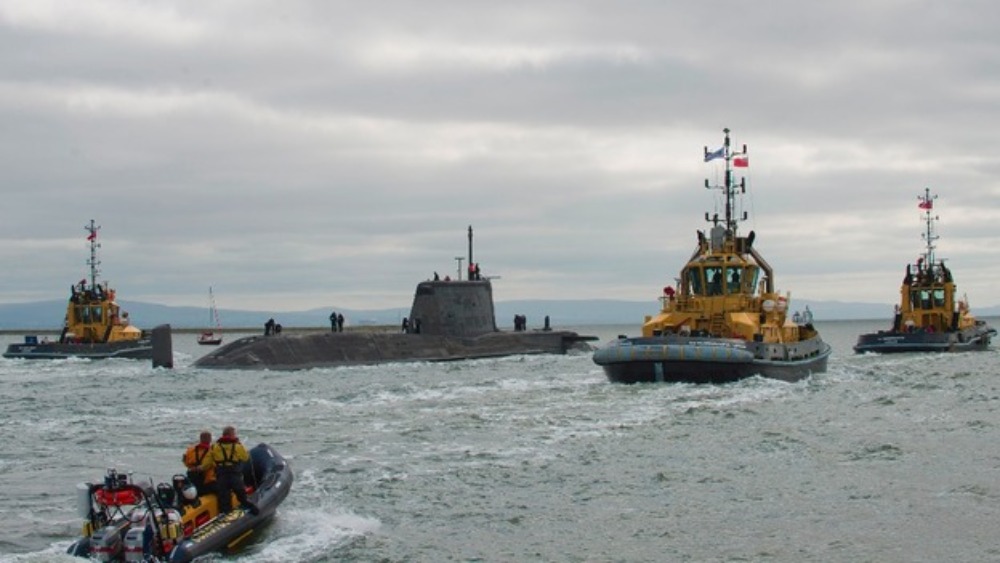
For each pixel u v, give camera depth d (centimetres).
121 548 1917
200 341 15288
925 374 5591
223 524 2081
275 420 3984
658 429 3562
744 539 2225
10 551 2142
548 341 8494
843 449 3180
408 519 2372
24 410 4559
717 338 4791
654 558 2100
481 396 4656
